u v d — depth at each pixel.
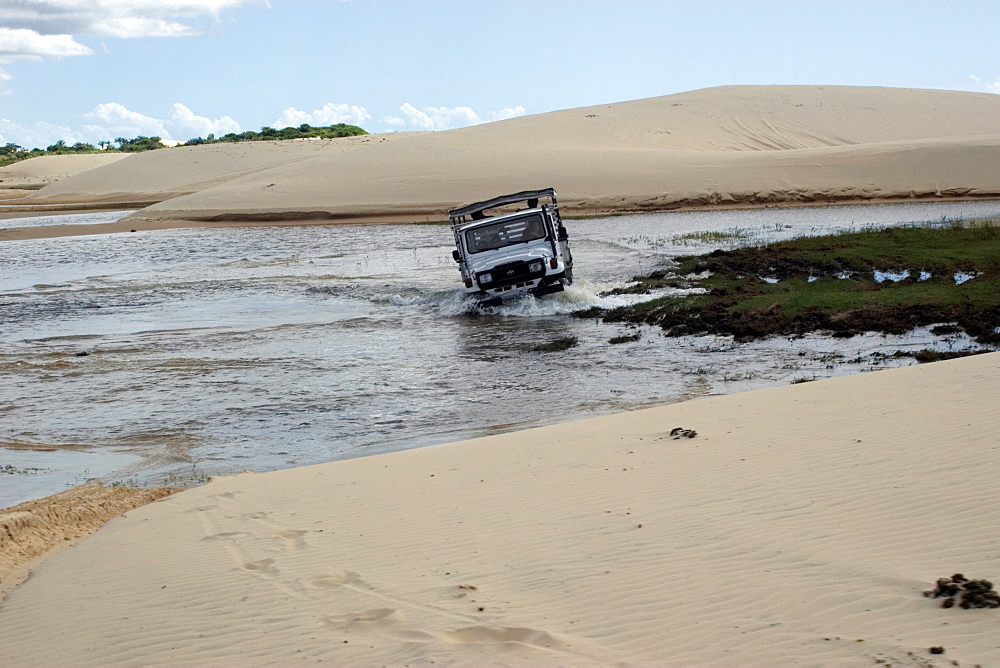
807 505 6.27
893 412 8.67
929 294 16.92
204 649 4.96
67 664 4.99
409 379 15.14
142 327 22.16
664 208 52.88
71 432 12.75
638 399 12.80
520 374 15.03
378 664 4.47
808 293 18.97
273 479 9.20
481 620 4.91
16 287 31.84
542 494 7.39
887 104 98.62
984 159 51.81
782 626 4.46
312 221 58.19
